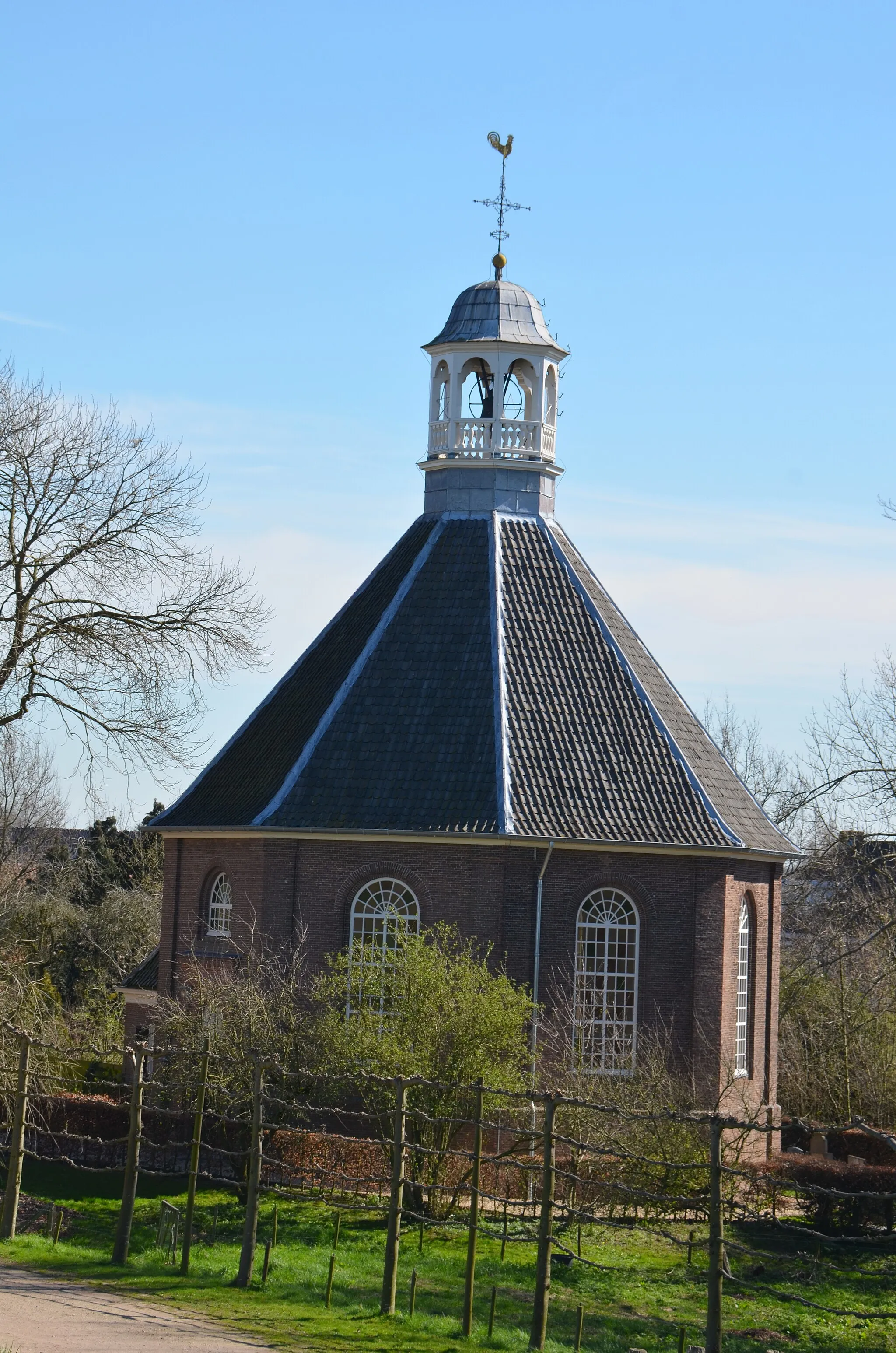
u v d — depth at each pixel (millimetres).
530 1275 32625
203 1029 40469
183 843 51812
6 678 47062
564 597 51656
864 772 53000
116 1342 20906
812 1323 31000
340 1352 21766
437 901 46531
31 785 97562
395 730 48531
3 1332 21031
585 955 47562
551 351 53875
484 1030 37531
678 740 50969
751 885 51625
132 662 47688
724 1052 48750
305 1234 35000
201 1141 39469
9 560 47281
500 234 56156
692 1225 38000
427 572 51531
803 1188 21719
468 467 53000
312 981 46750
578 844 46750
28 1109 41031
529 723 48375
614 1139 37656
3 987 42344
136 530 48781
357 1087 37438
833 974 62375
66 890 86500
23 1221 33688
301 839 47500
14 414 47375
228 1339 21812
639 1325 29688
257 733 52719
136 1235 33938
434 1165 36531
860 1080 53312
